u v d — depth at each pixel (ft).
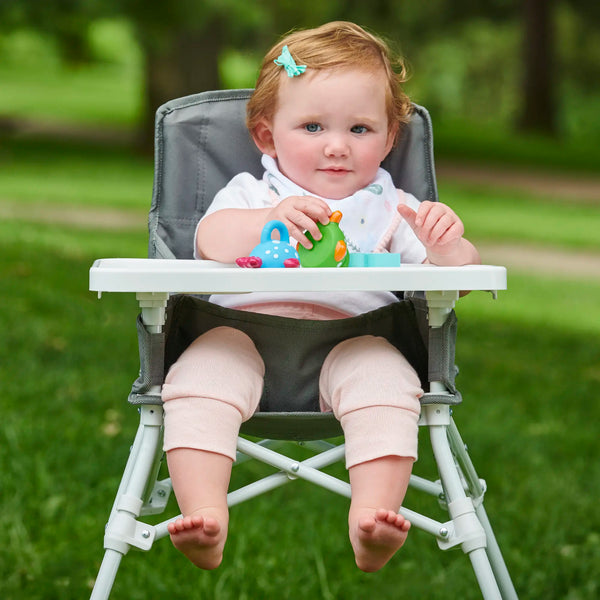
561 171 67.82
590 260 36.22
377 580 11.18
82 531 11.89
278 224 8.18
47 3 56.13
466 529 7.48
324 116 8.92
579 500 13.28
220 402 7.57
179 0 53.93
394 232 9.37
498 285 7.13
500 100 112.68
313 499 13.14
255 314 8.31
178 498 7.36
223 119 9.89
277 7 71.87
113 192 46.16
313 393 8.48
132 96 111.75
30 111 89.61
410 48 101.81
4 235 31.24
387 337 8.51
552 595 10.82
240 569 11.12
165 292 7.52
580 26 107.96
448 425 8.22
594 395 18.76
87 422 15.19
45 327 20.49
